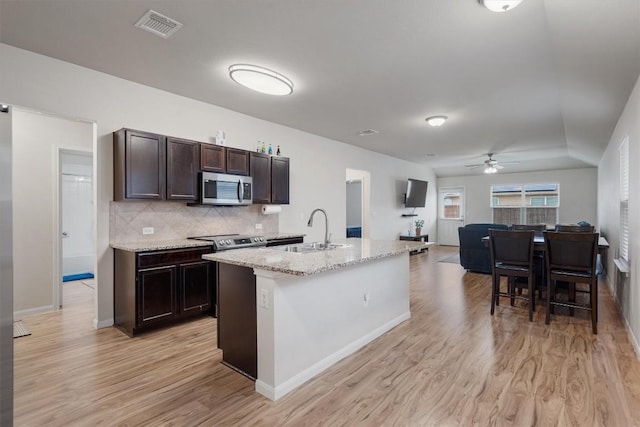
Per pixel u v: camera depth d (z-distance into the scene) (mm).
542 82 3406
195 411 1973
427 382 2293
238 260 2340
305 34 2518
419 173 9672
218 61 2992
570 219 9109
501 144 6590
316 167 5855
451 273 6094
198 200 3762
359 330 2904
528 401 2049
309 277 2393
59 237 3973
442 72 3184
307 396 2143
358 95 3822
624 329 3270
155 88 3646
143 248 3072
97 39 2625
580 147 6434
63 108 3031
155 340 3023
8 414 1441
